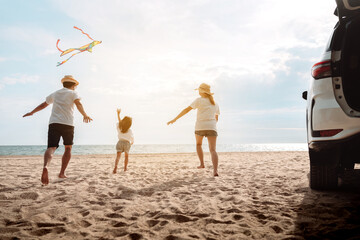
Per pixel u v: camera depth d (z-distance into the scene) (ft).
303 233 6.40
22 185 13.25
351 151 8.19
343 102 7.79
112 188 12.73
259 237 6.24
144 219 7.86
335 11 9.23
